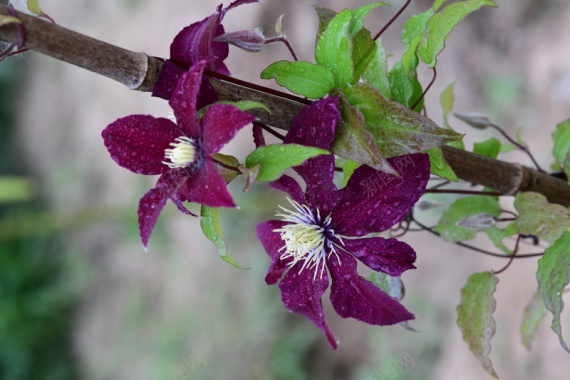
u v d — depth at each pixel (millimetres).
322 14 577
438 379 1470
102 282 2320
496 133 1379
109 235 2330
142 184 2160
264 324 1789
